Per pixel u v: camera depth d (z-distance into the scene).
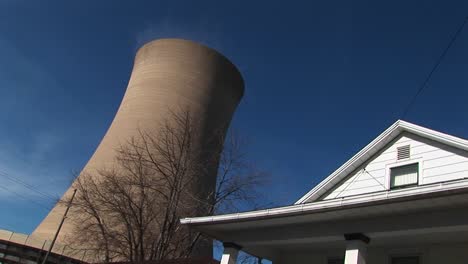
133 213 16.92
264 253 9.74
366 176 11.04
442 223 6.30
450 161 9.63
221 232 9.32
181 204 17.53
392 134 10.95
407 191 6.36
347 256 7.08
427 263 7.71
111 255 16.69
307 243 8.80
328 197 11.59
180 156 19.09
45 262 23.67
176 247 16.58
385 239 7.90
